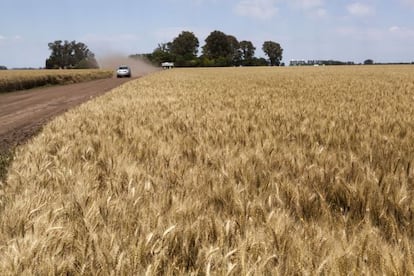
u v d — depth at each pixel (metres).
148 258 2.03
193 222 2.45
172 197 2.84
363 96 13.07
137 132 5.77
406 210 2.76
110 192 3.08
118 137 5.51
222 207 2.91
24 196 3.01
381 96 13.02
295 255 2.03
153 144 4.89
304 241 2.18
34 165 4.02
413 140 5.05
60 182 3.42
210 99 12.03
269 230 2.27
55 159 4.27
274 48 162.38
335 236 2.33
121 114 8.34
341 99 11.86
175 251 2.18
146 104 10.90
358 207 2.87
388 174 3.43
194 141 5.16
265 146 4.63
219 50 156.25
